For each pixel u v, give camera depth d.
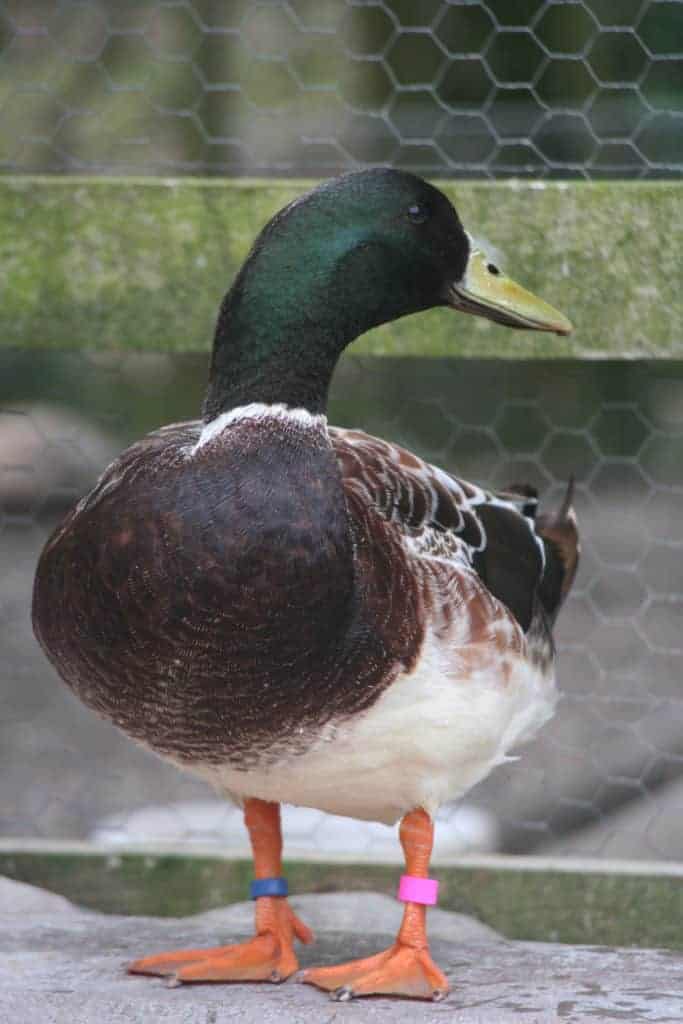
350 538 4.91
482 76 9.98
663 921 6.47
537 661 5.95
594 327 6.29
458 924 6.39
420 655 5.00
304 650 4.81
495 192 6.25
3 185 6.29
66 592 4.89
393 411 11.65
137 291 6.33
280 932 5.64
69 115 10.63
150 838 9.56
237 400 4.96
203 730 4.95
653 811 9.71
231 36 11.10
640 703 10.95
